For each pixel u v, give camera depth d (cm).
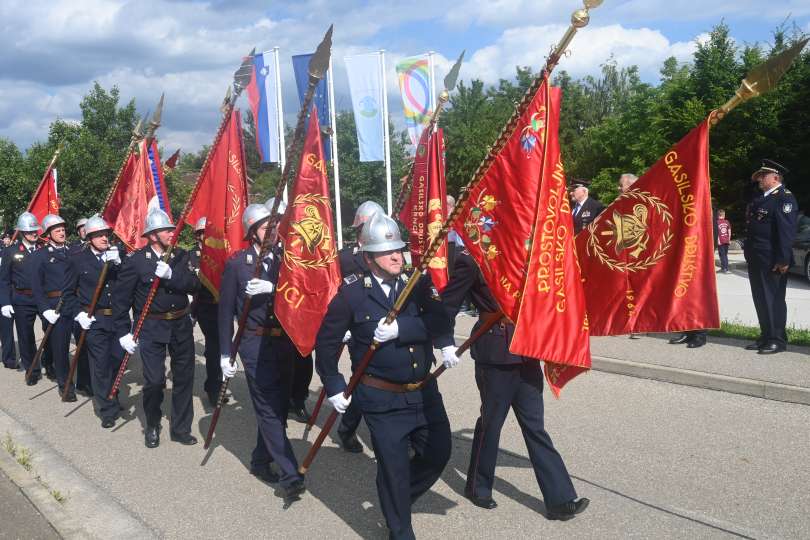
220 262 618
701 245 420
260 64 1906
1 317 962
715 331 902
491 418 441
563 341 404
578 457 521
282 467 477
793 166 2439
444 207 729
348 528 432
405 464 389
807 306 1188
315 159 494
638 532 404
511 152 406
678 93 2748
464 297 441
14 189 2155
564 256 409
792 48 382
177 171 2619
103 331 704
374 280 405
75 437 643
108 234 780
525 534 409
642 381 725
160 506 477
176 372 614
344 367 851
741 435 552
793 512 419
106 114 2319
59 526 431
